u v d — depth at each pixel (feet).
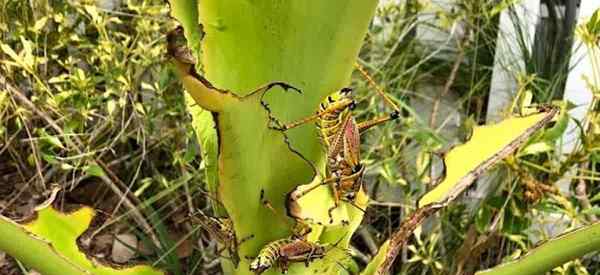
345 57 1.29
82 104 3.09
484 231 3.05
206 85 1.08
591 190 3.24
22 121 3.39
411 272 3.34
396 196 3.50
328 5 1.22
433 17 3.55
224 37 1.28
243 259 1.48
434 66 3.54
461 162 1.66
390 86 3.48
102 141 3.51
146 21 3.23
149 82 3.68
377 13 3.42
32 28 3.15
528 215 3.07
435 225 3.25
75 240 1.52
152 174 3.56
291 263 1.43
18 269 3.27
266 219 1.43
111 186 3.11
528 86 3.28
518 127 1.70
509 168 3.00
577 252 1.42
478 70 3.50
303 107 1.33
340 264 1.49
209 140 1.46
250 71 1.30
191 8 1.36
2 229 1.34
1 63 3.22
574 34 2.93
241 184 1.34
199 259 3.11
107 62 3.21
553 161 3.10
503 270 1.47
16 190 3.58
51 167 3.59
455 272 3.16
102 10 3.37
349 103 1.31
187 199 3.26
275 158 1.35
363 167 1.36
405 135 3.14
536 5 3.25
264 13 1.24
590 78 3.16
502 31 3.31
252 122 1.20
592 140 2.87
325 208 1.34
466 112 3.41
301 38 1.26
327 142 1.33
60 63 3.21
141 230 3.42
